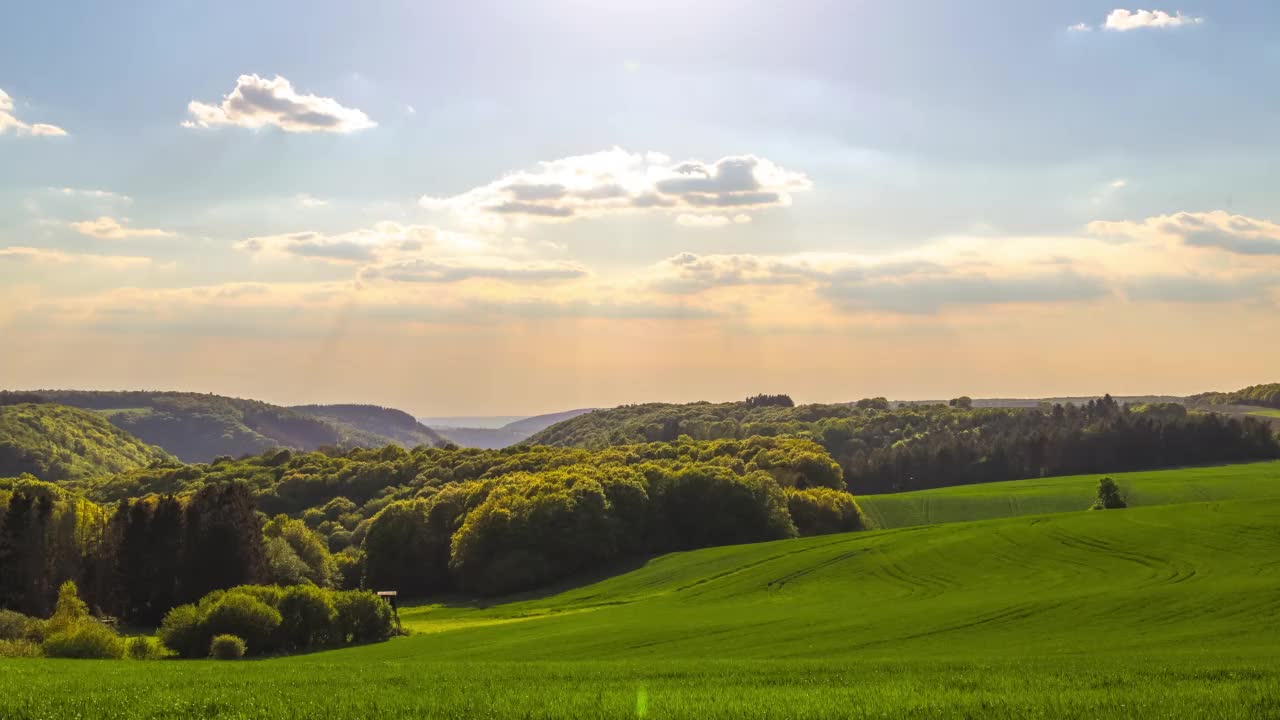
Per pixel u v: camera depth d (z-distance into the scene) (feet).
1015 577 239.50
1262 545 241.14
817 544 319.47
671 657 158.10
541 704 81.61
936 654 142.72
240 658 199.41
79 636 191.83
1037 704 76.79
